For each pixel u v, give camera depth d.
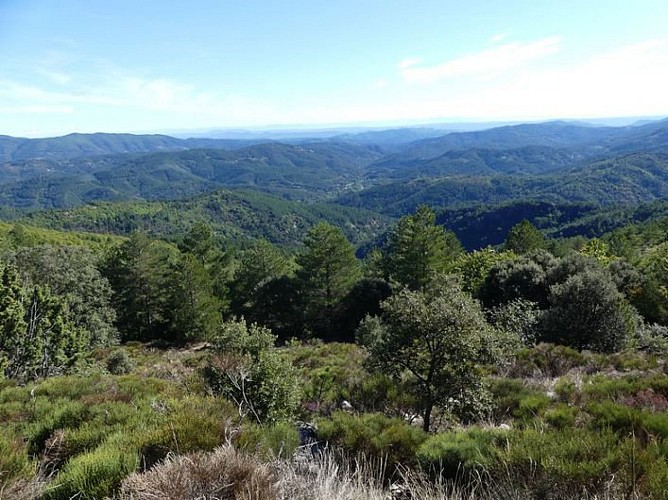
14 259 22.84
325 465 3.46
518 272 22.50
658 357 11.13
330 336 32.97
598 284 13.70
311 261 33.75
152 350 25.77
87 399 5.89
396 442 4.49
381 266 40.53
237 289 38.72
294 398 6.66
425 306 6.30
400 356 6.50
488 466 3.46
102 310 26.31
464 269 33.53
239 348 7.37
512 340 6.45
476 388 6.21
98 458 3.12
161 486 2.49
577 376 9.05
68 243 65.50
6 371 11.61
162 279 34.69
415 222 32.91
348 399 7.79
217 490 2.52
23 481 2.93
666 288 22.31
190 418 3.88
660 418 4.32
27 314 13.42
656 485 2.84
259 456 3.50
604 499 2.84
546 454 3.27
